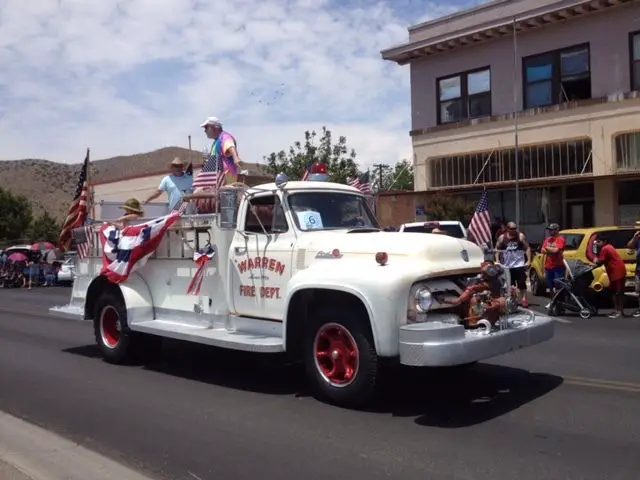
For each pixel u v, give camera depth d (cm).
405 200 2294
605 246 1283
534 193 2150
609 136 1966
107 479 487
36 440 585
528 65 2162
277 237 724
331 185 781
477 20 2247
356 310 635
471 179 2294
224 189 741
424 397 685
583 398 668
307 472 489
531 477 464
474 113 2306
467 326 634
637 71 1934
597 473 469
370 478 473
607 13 1973
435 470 484
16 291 2698
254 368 864
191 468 506
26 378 847
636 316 1279
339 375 656
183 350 1005
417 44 2373
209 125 852
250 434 584
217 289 784
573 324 1187
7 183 10106
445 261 643
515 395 686
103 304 924
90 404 704
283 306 695
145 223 864
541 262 1612
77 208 994
